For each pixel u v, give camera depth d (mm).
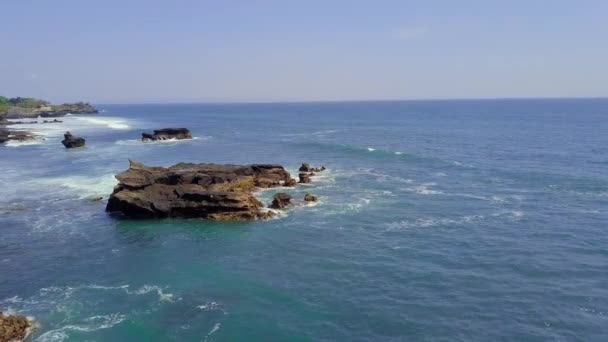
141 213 47562
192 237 41969
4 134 116750
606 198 52094
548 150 90875
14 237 42562
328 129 157125
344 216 47375
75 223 46469
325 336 25578
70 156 90938
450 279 32312
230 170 57250
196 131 154125
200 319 27484
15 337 25469
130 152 96125
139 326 26734
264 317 27609
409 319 27172
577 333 25469
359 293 30516
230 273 33906
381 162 79500
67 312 28422
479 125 160500
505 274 32938
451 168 72875
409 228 43312
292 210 49625
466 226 43500
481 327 26266
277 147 102500
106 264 36031
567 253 36438
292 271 34156
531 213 47062
